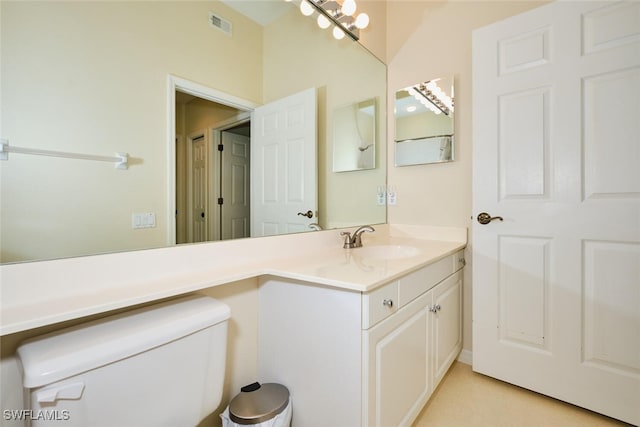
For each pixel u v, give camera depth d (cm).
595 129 125
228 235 116
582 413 131
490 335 154
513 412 132
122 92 88
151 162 94
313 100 156
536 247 141
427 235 189
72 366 62
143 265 89
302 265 113
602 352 126
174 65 101
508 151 146
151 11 94
